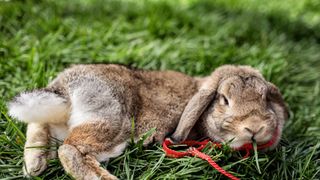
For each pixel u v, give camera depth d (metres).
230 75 1.63
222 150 1.57
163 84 1.65
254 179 1.55
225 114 1.57
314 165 1.62
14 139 1.61
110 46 2.05
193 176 1.52
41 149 1.54
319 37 2.52
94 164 1.49
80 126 1.52
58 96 1.54
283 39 2.36
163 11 2.36
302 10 2.95
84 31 2.09
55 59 1.93
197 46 2.12
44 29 2.08
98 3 2.38
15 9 2.15
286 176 1.58
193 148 1.57
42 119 1.54
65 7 2.29
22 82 1.80
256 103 1.56
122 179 1.51
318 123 1.84
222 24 2.39
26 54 1.92
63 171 1.53
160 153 1.57
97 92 1.55
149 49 2.04
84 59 1.96
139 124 1.58
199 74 1.96
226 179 1.54
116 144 1.54
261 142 1.56
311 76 2.12
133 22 2.29
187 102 1.64
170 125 1.62
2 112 1.62
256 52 2.13
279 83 2.00
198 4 2.61
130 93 1.58
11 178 1.51
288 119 1.80
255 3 2.86
